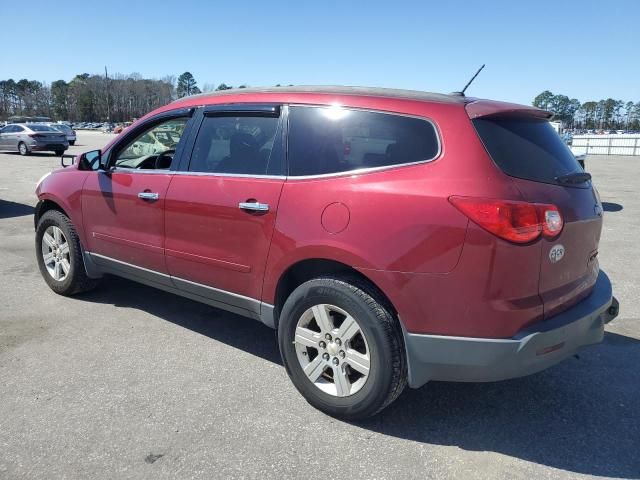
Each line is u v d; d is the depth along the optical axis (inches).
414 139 114.6
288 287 134.0
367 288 114.5
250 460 107.9
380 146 117.8
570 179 117.0
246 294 138.4
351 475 104.2
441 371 110.8
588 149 1403.8
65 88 5128.0
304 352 126.7
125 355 153.9
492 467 107.5
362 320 113.7
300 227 122.0
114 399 129.8
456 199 104.7
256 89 146.9
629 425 123.2
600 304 120.4
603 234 331.0
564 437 118.2
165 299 201.2
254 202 131.5
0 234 311.3
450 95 126.3
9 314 182.7
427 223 106.3
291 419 122.7
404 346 113.7
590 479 104.4
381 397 114.3
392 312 113.8
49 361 149.1
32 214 378.3
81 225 184.7
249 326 177.3
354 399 117.9
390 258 109.3
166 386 136.6
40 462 106.3
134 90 4783.5
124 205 166.6
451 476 104.4
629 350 162.4
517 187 105.7
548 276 108.3
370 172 116.4
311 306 121.9
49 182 197.9
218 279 143.6
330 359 121.4
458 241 104.0
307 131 129.1
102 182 175.2
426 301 107.4
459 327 106.3
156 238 157.9
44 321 177.3
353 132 122.3
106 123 4106.8
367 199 113.3
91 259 185.2
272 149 134.0
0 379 138.4
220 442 113.6
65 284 195.6
